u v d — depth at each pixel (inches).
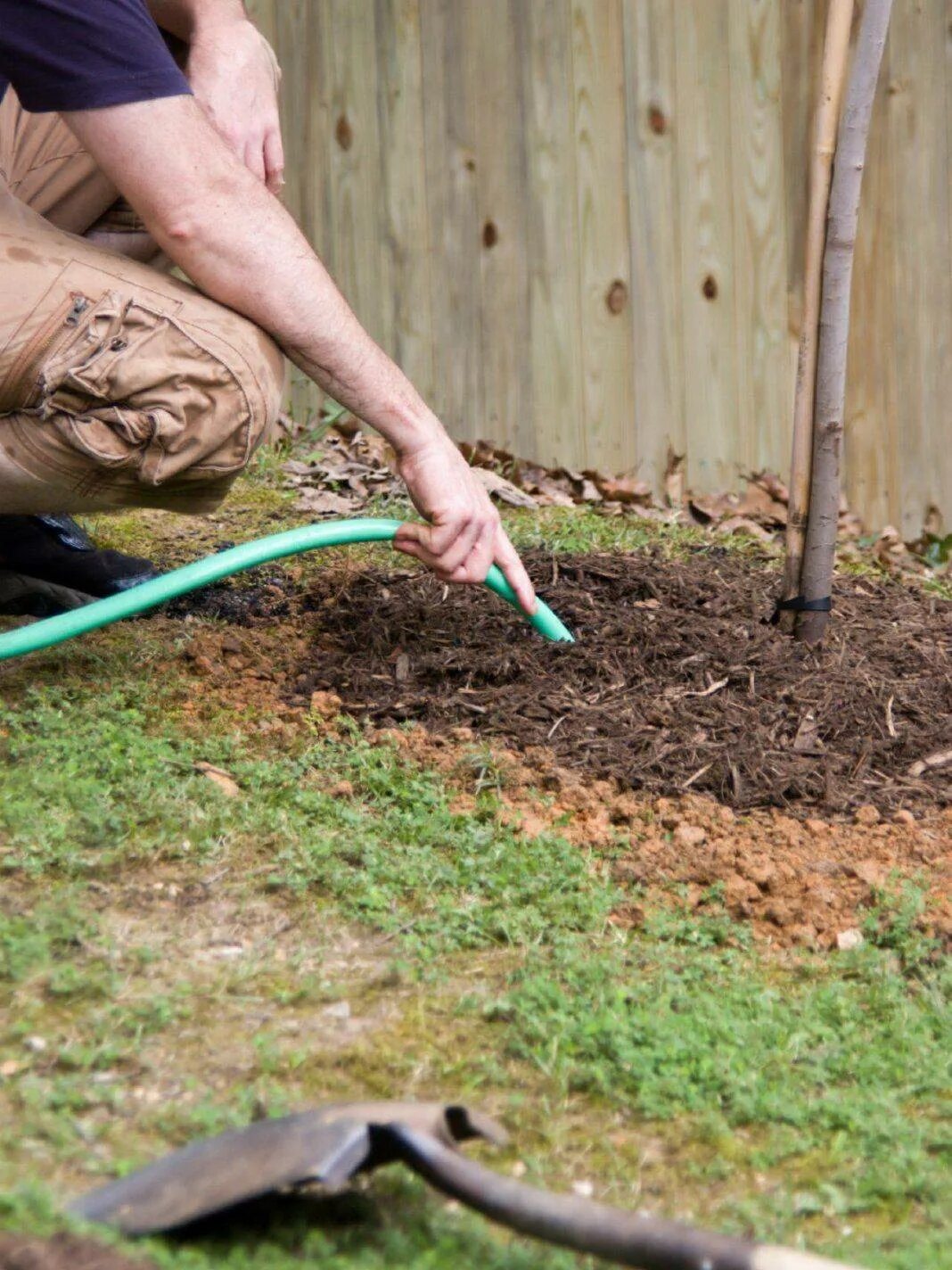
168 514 168.4
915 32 213.5
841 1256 68.4
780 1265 58.6
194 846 99.3
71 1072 75.8
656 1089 80.2
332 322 111.0
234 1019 82.5
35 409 109.2
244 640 135.0
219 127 123.6
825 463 133.1
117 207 127.9
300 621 141.9
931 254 219.5
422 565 156.9
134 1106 74.1
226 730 118.6
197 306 109.3
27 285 106.3
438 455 115.0
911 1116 81.1
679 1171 75.1
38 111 104.3
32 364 106.9
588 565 153.6
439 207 219.0
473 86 215.5
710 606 146.1
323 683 129.7
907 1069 84.4
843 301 127.6
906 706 129.8
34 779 102.2
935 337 221.8
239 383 110.0
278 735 118.3
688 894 102.6
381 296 222.2
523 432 222.4
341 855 101.8
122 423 107.9
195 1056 78.9
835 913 101.2
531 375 221.1
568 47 213.3
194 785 106.9
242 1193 63.7
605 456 222.5
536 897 99.3
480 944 93.2
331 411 220.1
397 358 223.3
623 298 218.8
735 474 223.6
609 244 217.6
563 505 199.3
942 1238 69.6
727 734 123.0
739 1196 73.5
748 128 215.3
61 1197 65.3
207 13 127.6
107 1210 63.7
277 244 109.0
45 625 112.8
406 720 124.6
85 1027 79.5
